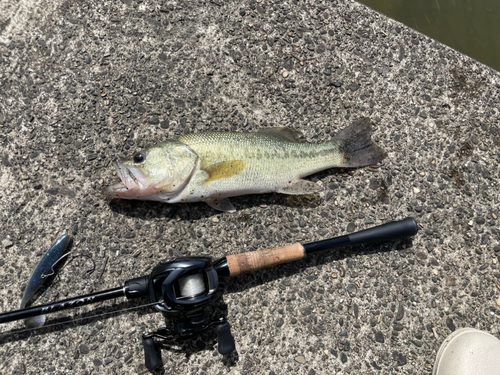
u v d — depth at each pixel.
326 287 0.43
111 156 0.44
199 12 0.48
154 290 0.35
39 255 0.41
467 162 0.48
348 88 0.48
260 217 0.44
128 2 0.47
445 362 0.41
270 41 0.48
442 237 0.45
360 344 0.42
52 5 0.46
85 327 0.40
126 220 0.42
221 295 0.42
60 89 0.45
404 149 0.47
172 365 0.40
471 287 0.44
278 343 0.41
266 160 0.42
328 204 0.45
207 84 0.46
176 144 0.41
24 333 0.39
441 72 0.50
